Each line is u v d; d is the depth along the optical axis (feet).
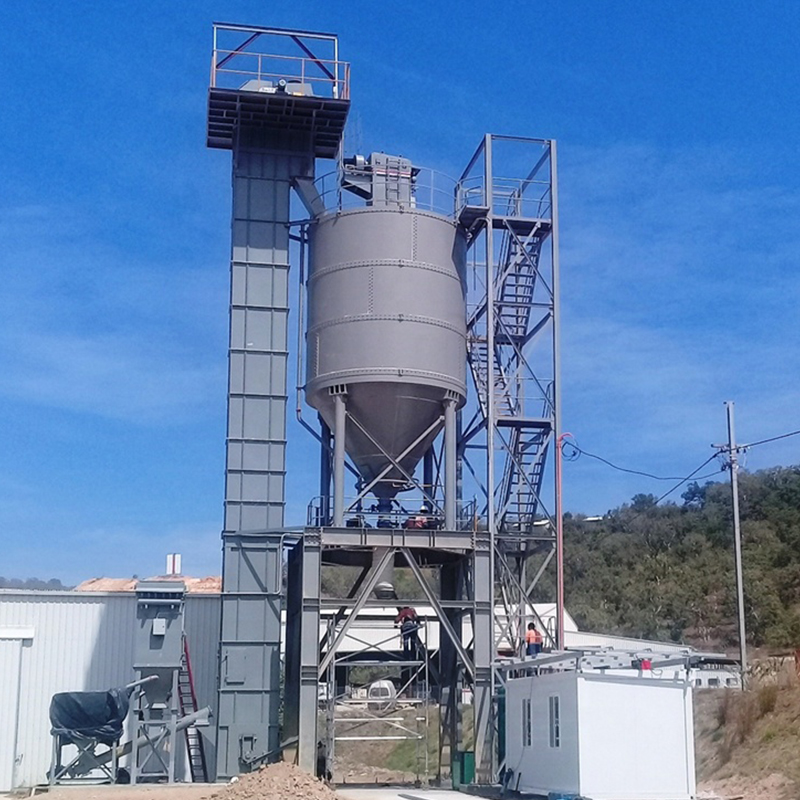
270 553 118.62
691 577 309.01
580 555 356.59
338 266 117.70
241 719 114.21
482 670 109.60
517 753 98.89
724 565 304.50
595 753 85.05
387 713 128.77
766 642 249.75
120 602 123.03
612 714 86.17
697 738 118.62
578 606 314.76
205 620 125.49
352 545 110.01
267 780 83.41
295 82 125.39
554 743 90.17
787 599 271.69
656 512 383.24
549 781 90.48
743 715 111.04
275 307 123.44
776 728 105.81
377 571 110.11
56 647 120.67
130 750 107.34
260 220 125.08
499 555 120.16
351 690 151.12
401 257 116.67
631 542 357.82
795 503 321.52
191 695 117.60
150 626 109.70
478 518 118.42
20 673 118.62
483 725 108.37
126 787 101.60
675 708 87.56
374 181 121.70
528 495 122.52
